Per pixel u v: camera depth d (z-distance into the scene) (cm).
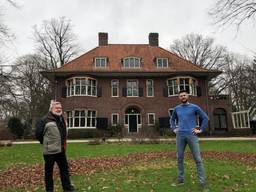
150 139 2091
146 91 3353
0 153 1580
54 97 3359
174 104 3288
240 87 4459
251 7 1597
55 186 718
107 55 3562
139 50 3700
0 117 4003
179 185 685
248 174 809
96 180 772
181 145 689
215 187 660
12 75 2155
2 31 1731
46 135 638
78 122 3189
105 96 3297
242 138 2591
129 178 788
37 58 4350
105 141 2278
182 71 3281
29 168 1009
